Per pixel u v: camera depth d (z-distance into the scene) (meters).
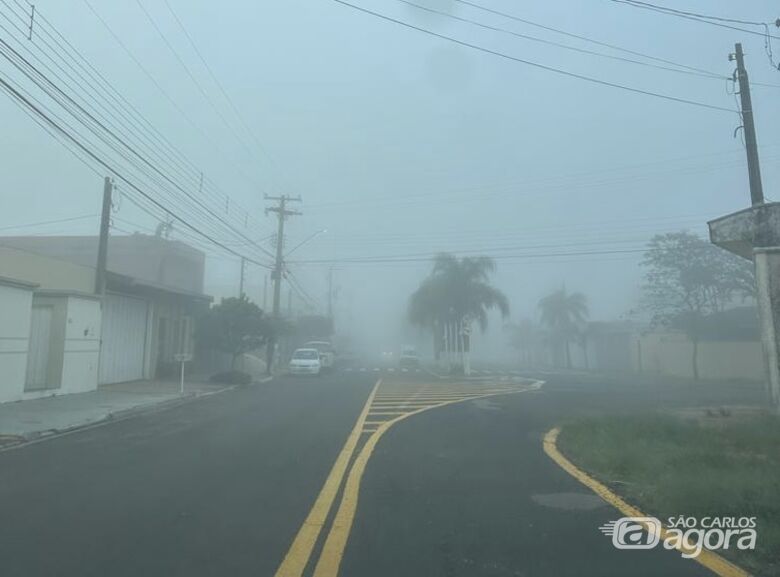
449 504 8.28
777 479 8.50
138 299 29.45
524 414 19.03
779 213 16.06
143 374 30.03
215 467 10.66
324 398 24.17
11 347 18.89
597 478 9.81
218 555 6.32
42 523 7.37
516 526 7.29
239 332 33.12
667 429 13.59
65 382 21.78
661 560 6.19
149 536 6.90
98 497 8.59
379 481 9.63
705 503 7.61
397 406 21.30
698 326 41.06
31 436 13.71
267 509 8.02
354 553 6.39
